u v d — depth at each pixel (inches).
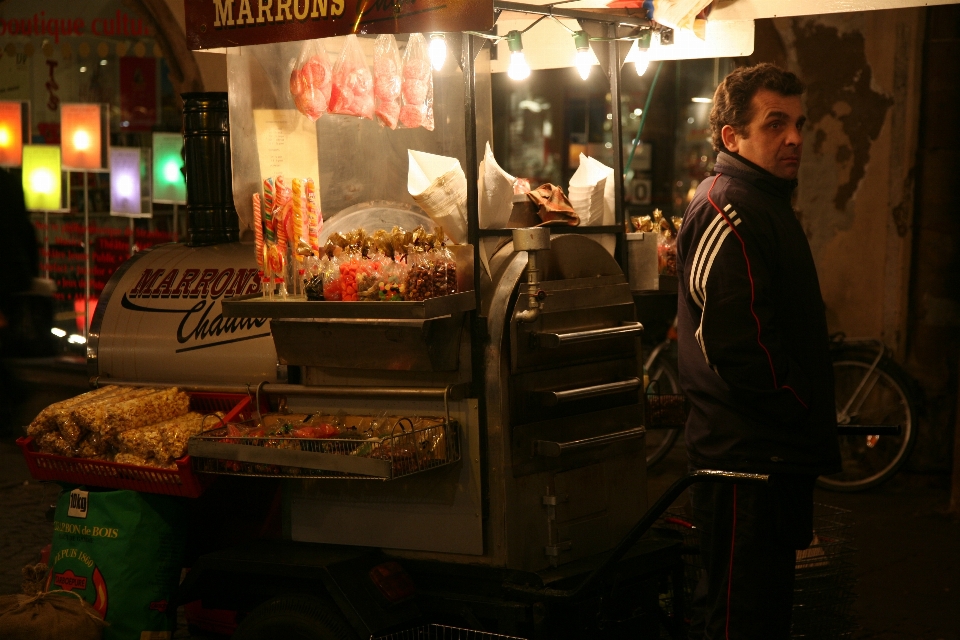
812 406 108.7
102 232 349.7
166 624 135.9
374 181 140.1
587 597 118.4
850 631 145.0
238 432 124.7
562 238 123.3
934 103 244.7
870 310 256.4
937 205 246.8
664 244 154.7
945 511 226.7
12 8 303.6
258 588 125.3
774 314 108.2
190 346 141.5
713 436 111.3
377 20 111.4
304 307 117.0
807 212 261.3
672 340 287.4
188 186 163.0
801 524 110.4
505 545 116.2
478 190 120.3
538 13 129.6
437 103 134.3
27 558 192.2
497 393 115.1
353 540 125.9
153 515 134.9
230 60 131.6
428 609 120.3
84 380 321.7
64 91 357.1
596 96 392.8
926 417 250.2
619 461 131.4
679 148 374.0
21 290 275.7
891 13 245.4
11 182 271.3
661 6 137.9
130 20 295.1
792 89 110.1
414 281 111.8
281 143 134.0
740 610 109.6
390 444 111.3
